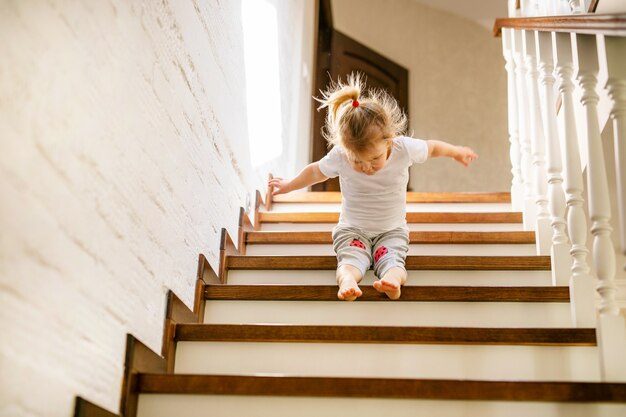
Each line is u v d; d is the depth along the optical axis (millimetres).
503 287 2031
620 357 1686
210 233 2400
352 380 1559
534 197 2801
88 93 1454
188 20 2176
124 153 1645
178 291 2029
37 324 1244
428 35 6660
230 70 2777
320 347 1844
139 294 1725
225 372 1872
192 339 1903
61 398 1324
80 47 1417
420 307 2061
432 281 2322
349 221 2379
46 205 1279
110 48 1568
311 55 5414
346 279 2076
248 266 2502
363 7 6414
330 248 2828
